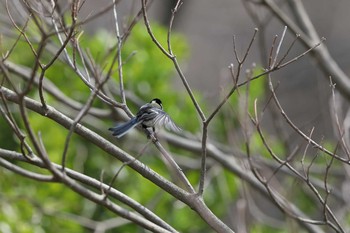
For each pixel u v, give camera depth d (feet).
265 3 46.47
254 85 50.29
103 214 46.75
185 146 47.47
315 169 51.49
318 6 94.58
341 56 91.71
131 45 49.52
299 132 28.63
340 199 49.06
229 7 93.35
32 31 43.91
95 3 60.49
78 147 46.78
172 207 46.21
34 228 43.50
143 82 49.67
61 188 45.78
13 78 46.21
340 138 29.40
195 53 89.76
